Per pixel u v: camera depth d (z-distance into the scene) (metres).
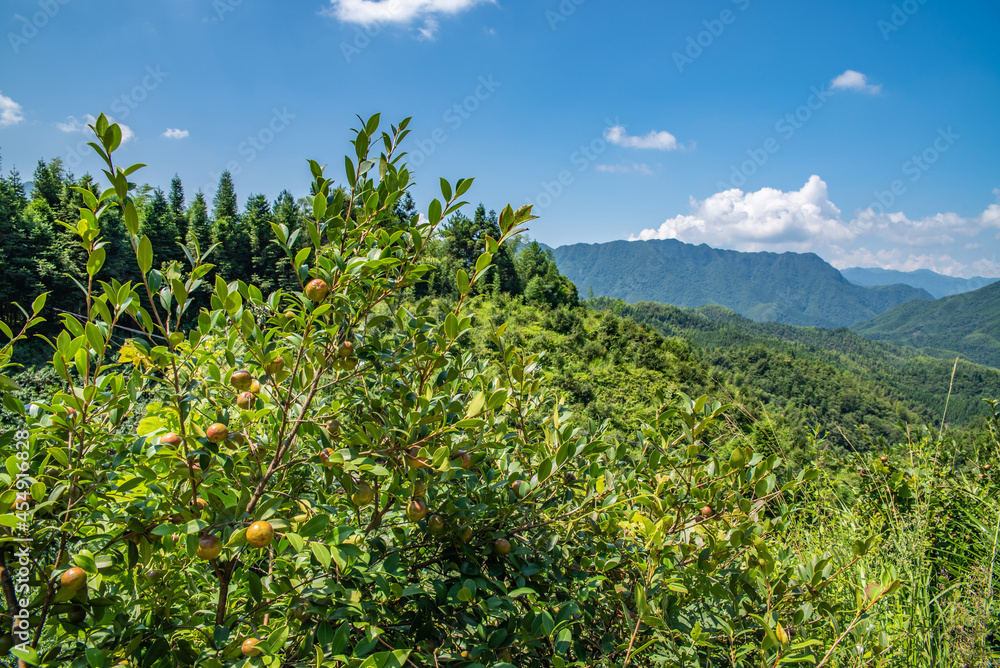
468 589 1.47
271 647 1.21
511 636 1.58
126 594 1.51
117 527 1.40
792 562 2.79
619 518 2.16
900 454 4.18
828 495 3.98
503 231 1.71
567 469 2.22
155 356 1.31
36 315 1.26
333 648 1.22
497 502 1.98
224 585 1.38
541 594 1.87
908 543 2.87
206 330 1.46
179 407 1.33
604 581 2.06
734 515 2.06
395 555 1.61
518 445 2.27
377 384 1.96
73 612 1.28
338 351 1.63
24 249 37.75
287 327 1.65
